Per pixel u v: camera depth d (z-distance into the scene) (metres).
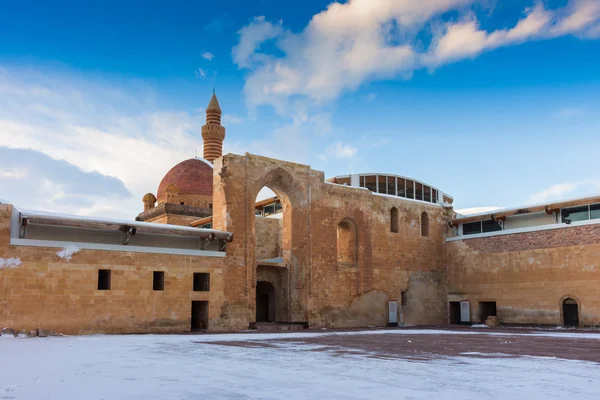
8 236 26.69
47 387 9.50
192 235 33.47
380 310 42.56
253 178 37.19
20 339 23.45
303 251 39.03
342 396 8.69
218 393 8.95
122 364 13.19
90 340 22.69
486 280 43.97
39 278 27.33
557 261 39.16
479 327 40.06
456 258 46.88
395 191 50.56
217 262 34.38
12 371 11.72
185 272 32.78
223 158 36.66
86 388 9.39
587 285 37.19
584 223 37.97
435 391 9.21
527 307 40.59
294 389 9.37
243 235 36.03
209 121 80.62
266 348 18.45
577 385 10.07
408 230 45.97
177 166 72.06
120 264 30.19
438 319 46.28
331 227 40.78
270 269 39.31
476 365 13.26
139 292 30.66
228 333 30.19
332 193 41.41
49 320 27.33
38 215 27.58
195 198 68.19
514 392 9.19
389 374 11.40
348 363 13.57
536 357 15.53
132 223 30.73
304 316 38.09
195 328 34.66
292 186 39.38
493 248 43.75
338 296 40.12
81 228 29.91
